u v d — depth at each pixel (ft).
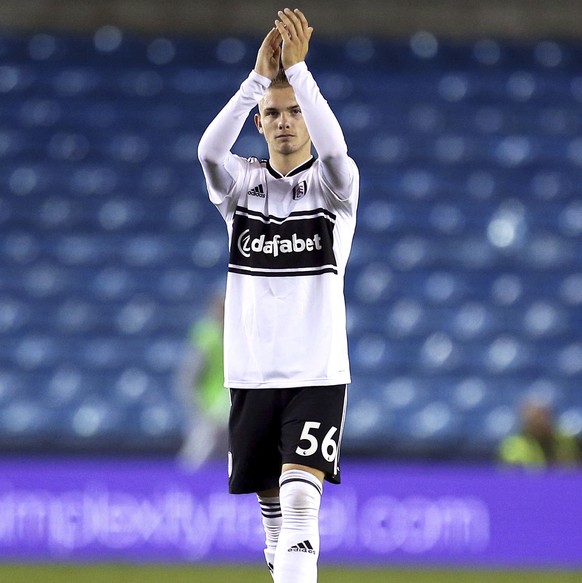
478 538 103.65
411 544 102.94
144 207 176.96
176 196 178.70
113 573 94.63
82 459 143.54
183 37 191.72
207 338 118.01
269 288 49.44
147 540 102.22
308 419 48.16
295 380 48.70
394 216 177.58
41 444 144.05
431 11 191.93
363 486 103.04
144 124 185.16
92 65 189.57
